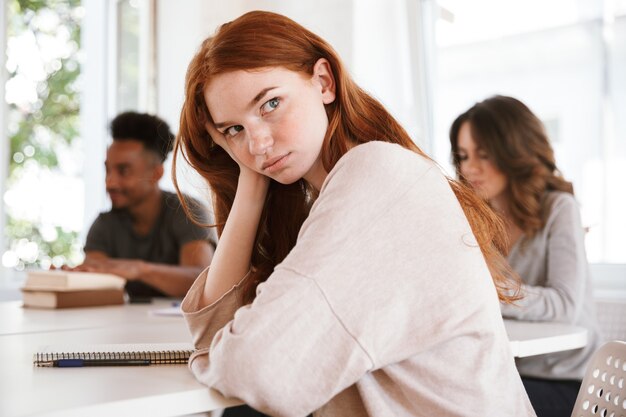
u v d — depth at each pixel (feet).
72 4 11.56
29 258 10.72
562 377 5.62
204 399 2.71
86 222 11.52
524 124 6.35
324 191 3.03
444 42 8.91
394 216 2.92
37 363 3.25
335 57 3.33
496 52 8.51
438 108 9.00
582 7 7.87
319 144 3.28
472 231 3.31
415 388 2.90
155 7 11.44
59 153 11.26
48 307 6.45
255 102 3.13
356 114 3.43
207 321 3.50
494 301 3.10
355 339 2.76
